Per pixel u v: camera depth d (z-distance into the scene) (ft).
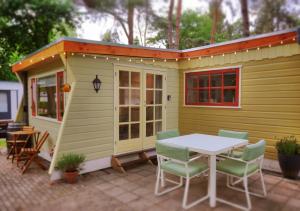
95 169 14.38
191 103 18.47
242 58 15.37
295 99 13.33
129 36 40.34
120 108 15.51
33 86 19.13
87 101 13.85
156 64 17.44
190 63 18.34
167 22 39.65
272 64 14.10
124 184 12.41
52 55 13.52
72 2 39.70
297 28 12.09
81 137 13.67
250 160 9.80
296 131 13.35
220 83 16.76
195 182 12.66
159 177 11.90
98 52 13.73
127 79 15.81
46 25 40.45
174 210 9.74
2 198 10.82
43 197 10.90
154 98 17.57
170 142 11.34
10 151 17.25
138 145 16.57
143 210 9.75
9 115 31.27
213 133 17.13
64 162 12.38
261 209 9.80
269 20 37.35
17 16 38.93
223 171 10.39
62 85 14.61
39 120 18.02
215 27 40.19
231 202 10.37
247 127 15.33
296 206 10.05
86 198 10.80
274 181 12.72
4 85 30.68
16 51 41.78
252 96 15.02
